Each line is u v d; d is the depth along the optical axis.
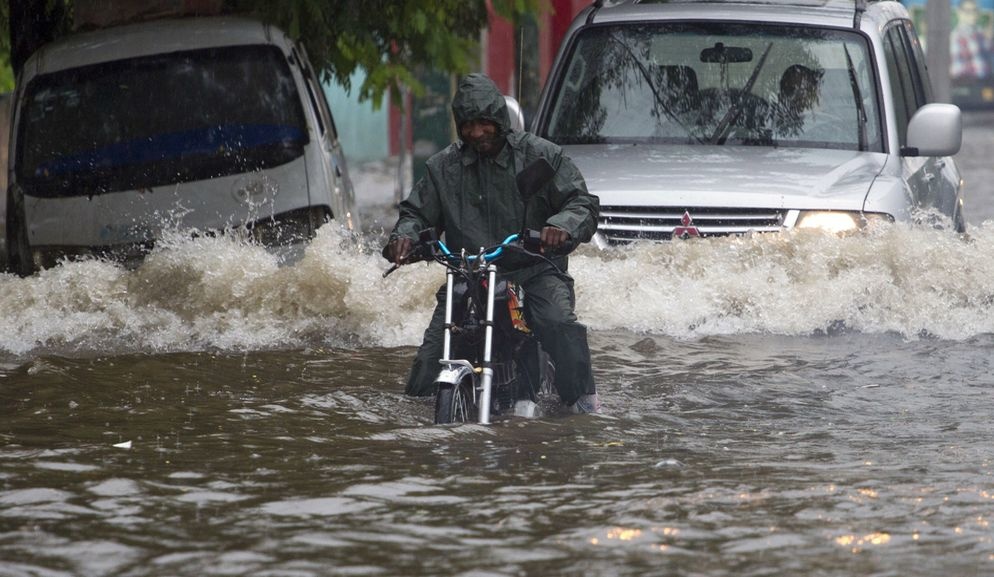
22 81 39.16
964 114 164.12
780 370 28.95
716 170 34.66
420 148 73.56
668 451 22.19
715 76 37.78
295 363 29.92
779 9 38.88
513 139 24.17
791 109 37.00
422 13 47.75
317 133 38.25
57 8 46.88
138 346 32.00
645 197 33.72
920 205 36.44
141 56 38.91
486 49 89.69
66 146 38.03
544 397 25.91
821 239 33.41
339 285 34.19
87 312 34.28
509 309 23.78
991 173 87.38
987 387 27.62
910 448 22.53
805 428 24.17
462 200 24.27
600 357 30.11
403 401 26.30
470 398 24.02
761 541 17.20
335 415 24.94
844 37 37.88
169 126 38.03
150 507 18.67
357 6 45.31
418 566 16.25
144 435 23.12
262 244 37.22
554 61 39.59
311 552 16.75
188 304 34.50
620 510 18.53
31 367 28.92
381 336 33.09
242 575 15.93
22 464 20.98
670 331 32.97
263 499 19.09
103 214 37.31
